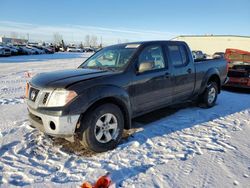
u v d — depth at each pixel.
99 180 2.79
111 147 3.90
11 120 5.27
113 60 4.60
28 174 3.21
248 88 9.05
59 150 3.88
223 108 6.48
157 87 4.73
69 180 3.08
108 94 3.76
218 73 6.59
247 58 9.78
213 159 3.61
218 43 52.81
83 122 3.61
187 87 5.59
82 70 4.37
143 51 4.55
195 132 4.68
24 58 32.88
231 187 2.92
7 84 10.65
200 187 2.93
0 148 3.89
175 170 3.30
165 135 4.51
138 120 5.39
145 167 3.38
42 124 3.65
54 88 3.52
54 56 39.72
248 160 3.58
